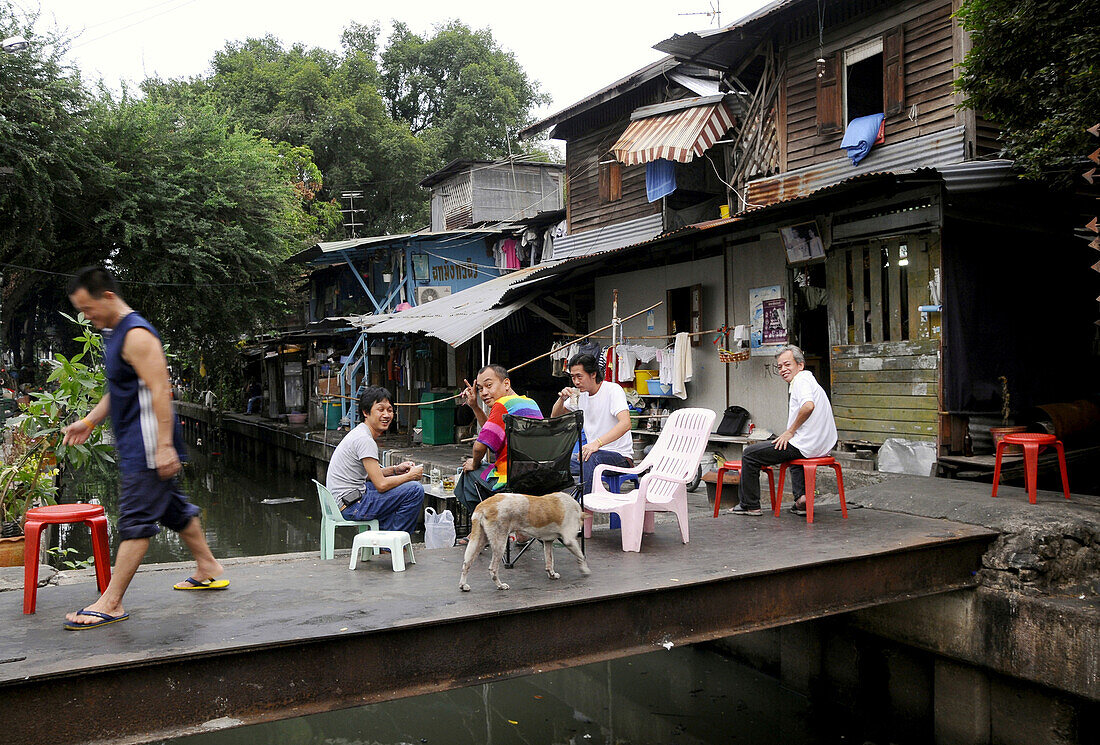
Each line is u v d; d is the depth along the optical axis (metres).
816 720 6.23
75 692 2.80
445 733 6.11
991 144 8.33
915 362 7.80
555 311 14.07
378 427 5.37
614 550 5.06
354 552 4.56
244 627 3.32
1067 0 5.91
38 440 6.71
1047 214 8.26
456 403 16.53
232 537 12.56
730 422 9.99
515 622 3.68
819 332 10.48
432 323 13.82
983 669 5.38
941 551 5.33
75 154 14.76
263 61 29.72
